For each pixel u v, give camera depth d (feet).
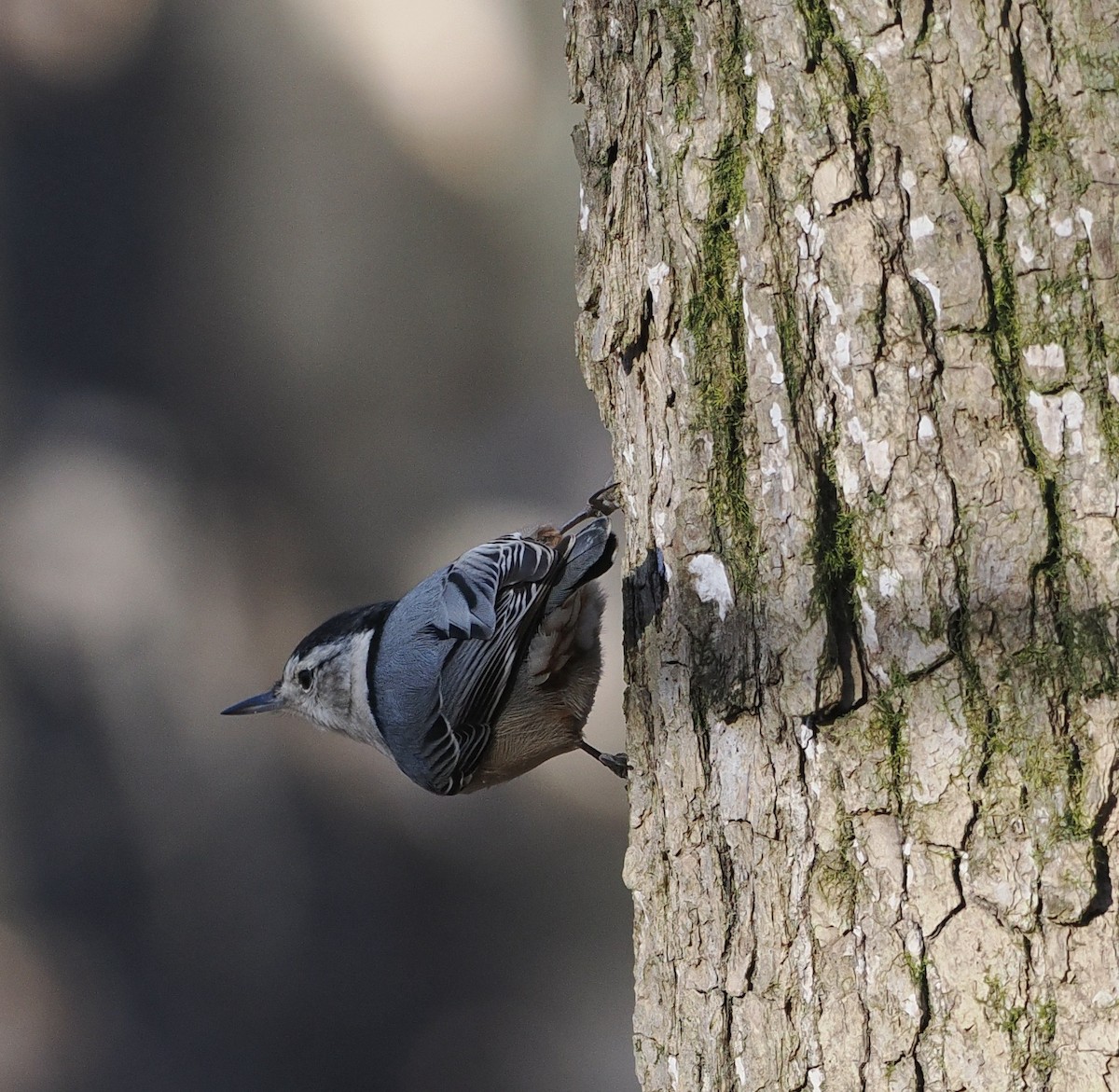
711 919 16.96
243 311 56.80
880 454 15.40
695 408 16.89
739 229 16.31
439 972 56.70
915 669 15.21
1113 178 14.49
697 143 16.61
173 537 55.83
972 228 14.93
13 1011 52.11
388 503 59.31
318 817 56.24
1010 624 14.79
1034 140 14.74
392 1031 55.31
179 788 54.85
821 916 15.81
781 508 16.02
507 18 57.31
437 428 60.08
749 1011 16.51
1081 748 14.52
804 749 15.99
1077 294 14.64
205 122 55.11
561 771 59.98
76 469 55.31
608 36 18.15
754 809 16.42
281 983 54.70
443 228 58.44
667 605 17.52
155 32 54.08
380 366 58.90
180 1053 53.52
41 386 55.72
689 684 17.12
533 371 61.77
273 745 56.13
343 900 56.03
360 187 56.75
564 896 58.85
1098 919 14.44
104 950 53.78
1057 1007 14.53
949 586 15.08
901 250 15.25
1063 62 14.61
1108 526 14.51
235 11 54.44
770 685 16.20
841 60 15.44
